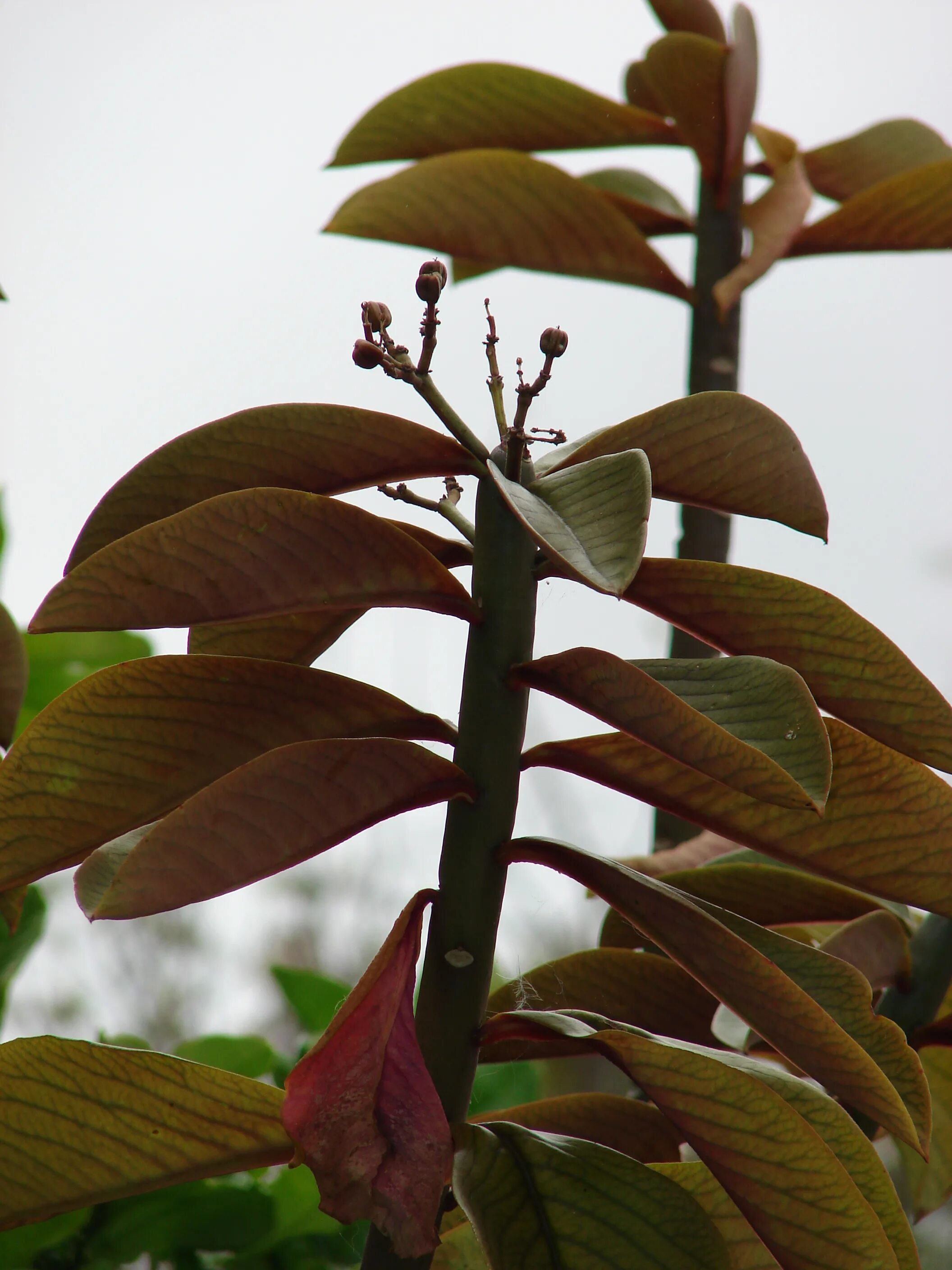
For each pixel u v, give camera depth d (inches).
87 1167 53.7
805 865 54.8
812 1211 52.9
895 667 53.5
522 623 53.9
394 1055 52.1
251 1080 53.1
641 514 51.1
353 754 52.5
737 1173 53.2
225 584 52.8
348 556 53.2
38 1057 53.1
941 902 54.7
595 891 53.8
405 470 54.6
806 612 53.7
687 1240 53.0
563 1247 52.8
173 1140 53.6
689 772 54.0
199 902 52.1
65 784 53.7
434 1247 51.2
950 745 53.6
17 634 57.4
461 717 54.0
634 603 54.3
